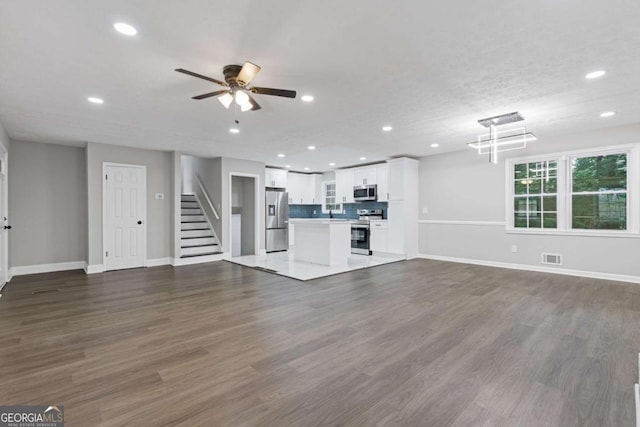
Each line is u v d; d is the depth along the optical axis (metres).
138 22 2.01
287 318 3.23
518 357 2.39
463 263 6.45
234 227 7.87
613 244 4.82
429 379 2.09
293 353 2.46
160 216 6.29
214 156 7.00
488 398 1.88
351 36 2.20
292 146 5.93
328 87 3.08
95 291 4.25
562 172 5.27
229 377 2.10
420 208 7.25
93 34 2.14
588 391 1.94
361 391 1.95
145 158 6.09
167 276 5.21
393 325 3.04
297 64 2.62
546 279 4.93
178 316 3.28
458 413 1.74
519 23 2.05
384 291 4.27
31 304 3.67
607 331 2.87
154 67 2.64
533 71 2.76
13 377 2.08
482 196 6.23
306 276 5.15
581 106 3.69
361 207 8.77
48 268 5.50
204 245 7.03
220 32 2.14
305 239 6.57
